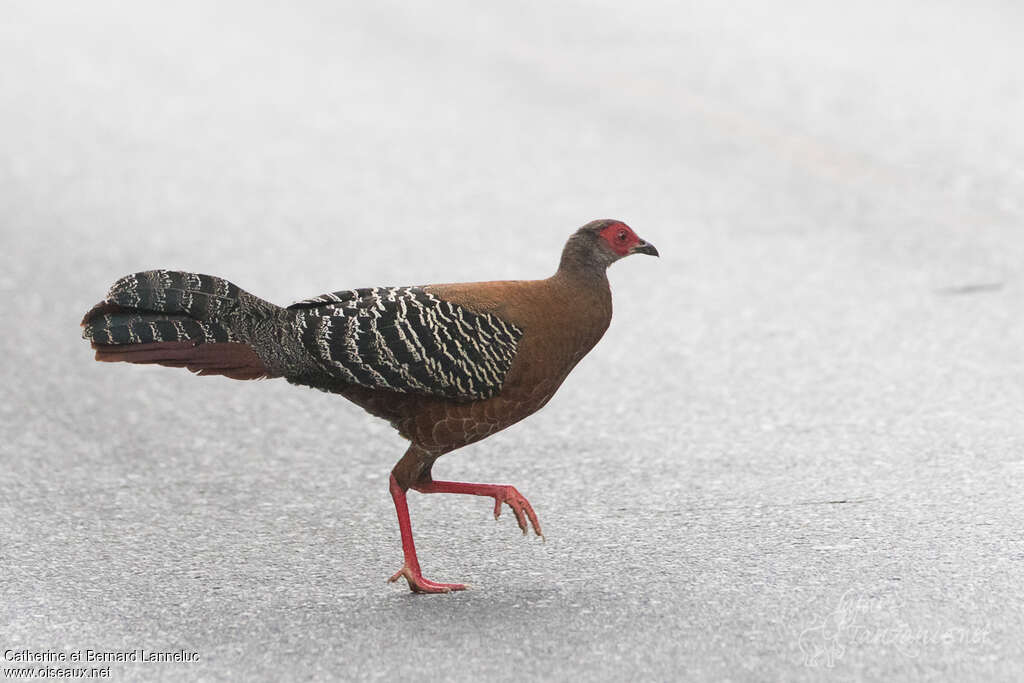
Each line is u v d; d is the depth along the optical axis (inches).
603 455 541.6
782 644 363.6
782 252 832.9
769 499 480.7
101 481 530.6
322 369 401.7
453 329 398.9
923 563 412.8
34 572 440.5
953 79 1219.9
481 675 354.6
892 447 527.5
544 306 410.9
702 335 695.7
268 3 1831.9
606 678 349.1
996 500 463.2
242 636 387.2
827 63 1314.0
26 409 619.2
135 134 1234.6
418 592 415.2
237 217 974.4
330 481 527.5
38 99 1381.6
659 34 1502.2
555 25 1592.0
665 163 1062.4
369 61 1475.1
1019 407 562.6
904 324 689.6
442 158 1110.4
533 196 995.3
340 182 1058.7
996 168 968.9
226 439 580.7
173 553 456.1
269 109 1302.9
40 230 950.4
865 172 991.6
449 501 498.3
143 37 1658.5
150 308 394.6
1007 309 701.9
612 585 412.2
